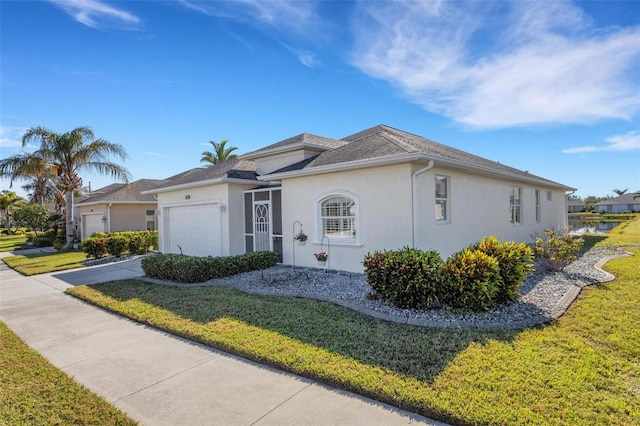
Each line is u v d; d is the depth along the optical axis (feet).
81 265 50.24
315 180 36.17
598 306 21.06
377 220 31.14
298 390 13.04
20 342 18.98
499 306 21.27
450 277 20.24
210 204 47.29
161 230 57.36
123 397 13.06
